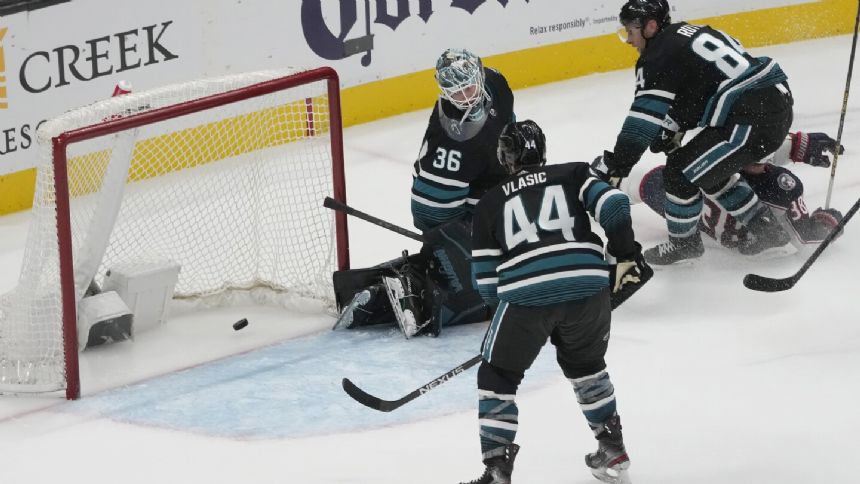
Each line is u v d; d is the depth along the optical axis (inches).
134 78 1118.4
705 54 814.5
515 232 580.4
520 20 1322.6
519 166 597.3
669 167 855.7
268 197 978.7
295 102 1000.2
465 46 1302.9
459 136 776.3
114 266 838.5
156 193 992.9
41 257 754.2
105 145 889.5
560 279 572.1
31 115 1072.8
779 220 894.4
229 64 1172.5
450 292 815.1
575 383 601.3
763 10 1412.4
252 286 893.2
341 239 866.8
